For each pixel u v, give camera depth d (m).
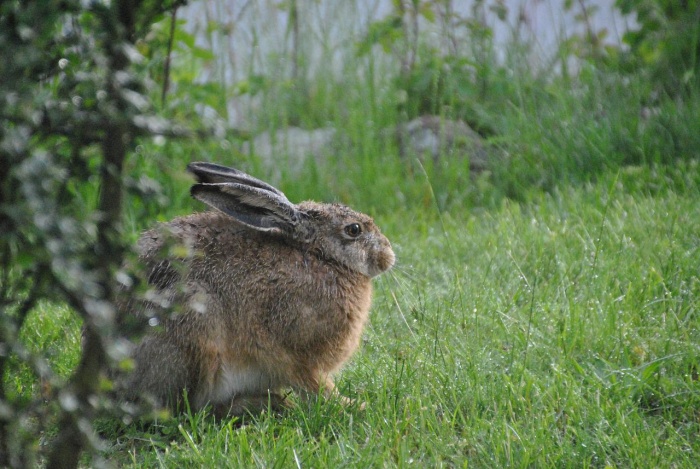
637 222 12.24
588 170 14.77
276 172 15.61
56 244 5.12
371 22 18.20
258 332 9.16
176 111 14.67
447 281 11.69
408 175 15.36
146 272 8.94
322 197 15.02
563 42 17.56
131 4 5.91
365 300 9.82
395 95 17.14
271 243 9.43
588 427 8.34
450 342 10.04
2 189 5.43
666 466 7.65
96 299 5.53
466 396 8.88
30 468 5.84
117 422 8.74
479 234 12.96
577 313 10.17
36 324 10.65
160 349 8.73
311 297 9.30
